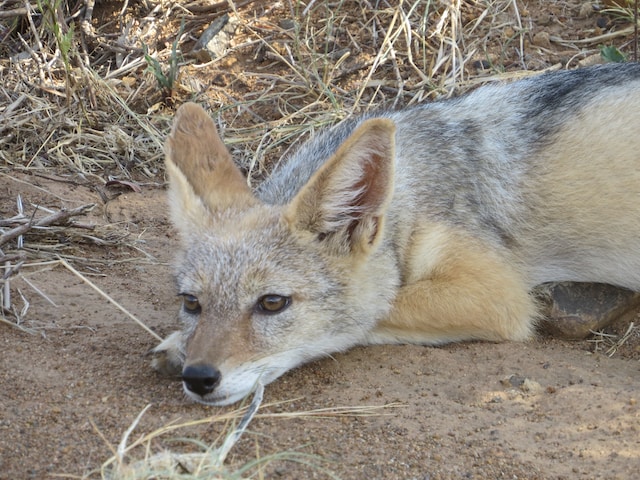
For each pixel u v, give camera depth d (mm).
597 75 8039
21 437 5277
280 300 6117
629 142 7520
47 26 11148
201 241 6324
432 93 10695
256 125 10633
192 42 11820
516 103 7977
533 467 5227
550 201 7586
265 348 6012
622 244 7559
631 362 6898
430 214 7203
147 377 6137
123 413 5590
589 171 7535
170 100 10898
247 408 5668
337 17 11805
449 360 6648
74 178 9680
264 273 6086
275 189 7398
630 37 11219
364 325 6672
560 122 7707
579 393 6121
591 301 7484
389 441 5406
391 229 6922
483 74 10992
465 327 7012
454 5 11383
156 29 11797
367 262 6605
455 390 6184
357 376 6340
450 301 6926
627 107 7641
